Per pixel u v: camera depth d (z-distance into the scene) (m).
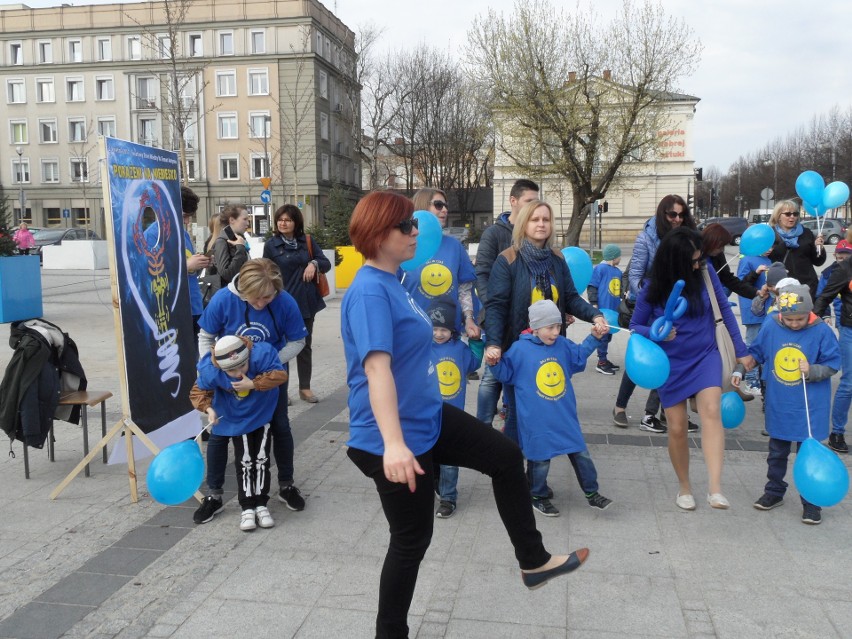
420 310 2.70
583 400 7.31
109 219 4.35
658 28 27.58
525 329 4.61
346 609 3.25
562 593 3.38
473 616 3.18
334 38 54.09
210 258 6.04
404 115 46.62
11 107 54.28
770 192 26.33
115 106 52.72
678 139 50.22
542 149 28.67
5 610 3.27
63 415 5.19
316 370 8.92
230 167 51.72
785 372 4.29
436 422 2.66
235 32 50.12
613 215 51.62
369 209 2.60
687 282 4.22
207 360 4.23
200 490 4.82
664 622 3.11
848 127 54.12
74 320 13.07
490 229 5.31
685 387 4.29
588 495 4.39
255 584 3.51
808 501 3.92
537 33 27.97
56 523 4.29
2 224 12.13
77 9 52.22
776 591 3.38
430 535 2.67
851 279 5.25
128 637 3.04
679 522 4.22
